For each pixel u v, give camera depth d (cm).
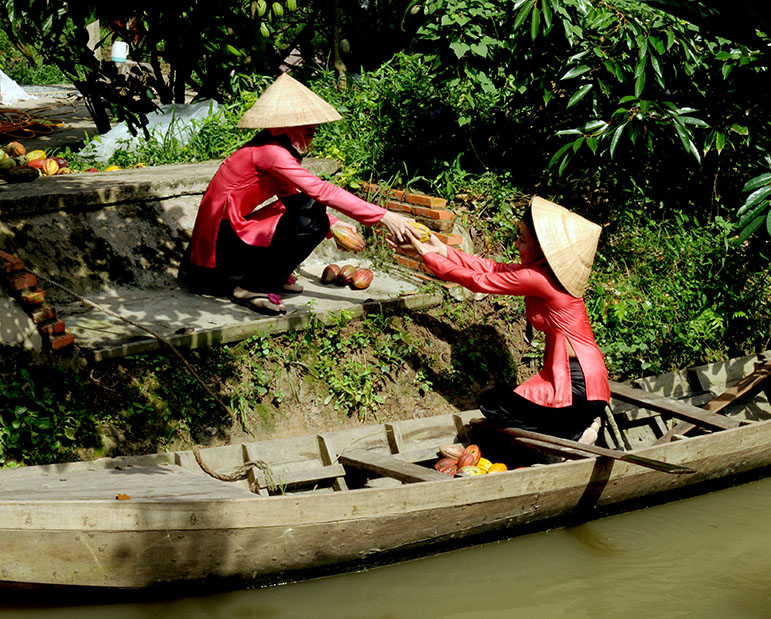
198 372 571
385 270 725
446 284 687
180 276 670
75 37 700
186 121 909
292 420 589
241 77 962
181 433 550
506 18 753
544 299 552
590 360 555
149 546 413
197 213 677
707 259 794
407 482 500
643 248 782
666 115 688
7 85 1495
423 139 823
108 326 579
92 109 992
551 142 823
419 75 895
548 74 753
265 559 442
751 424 589
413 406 633
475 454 554
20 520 389
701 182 855
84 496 419
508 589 469
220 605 439
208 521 420
